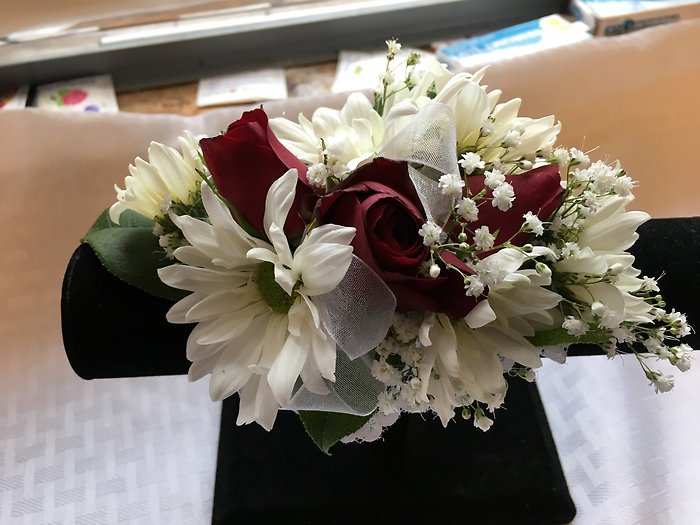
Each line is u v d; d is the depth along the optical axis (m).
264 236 0.16
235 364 0.15
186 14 0.42
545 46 0.41
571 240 0.16
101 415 0.27
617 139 0.31
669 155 0.31
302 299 0.15
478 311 0.15
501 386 0.16
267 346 0.15
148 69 0.42
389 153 0.16
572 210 0.16
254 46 0.42
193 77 0.42
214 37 0.41
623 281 0.17
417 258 0.14
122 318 0.19
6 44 0.40
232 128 0.16
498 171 0.16
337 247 0.14
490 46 0.42
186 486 0.26
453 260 0.15
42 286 0.28
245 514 0.25
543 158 0.18
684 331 0.17
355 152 0.16
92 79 0.41
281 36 0.42
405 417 0.24
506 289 0.16
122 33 0.41
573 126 0.31
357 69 0.42
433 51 0.44
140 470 0.26
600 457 0.27
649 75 0.33
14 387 0.27
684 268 0.20
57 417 0.27
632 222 0.16
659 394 0.28
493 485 0.26
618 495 0.26
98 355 0.19
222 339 0.15
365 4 0.43
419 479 0.26
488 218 0.16
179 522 0.25
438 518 0.25
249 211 0.16
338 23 0.42
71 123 0.31
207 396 0.28
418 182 0.15
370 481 0.26
